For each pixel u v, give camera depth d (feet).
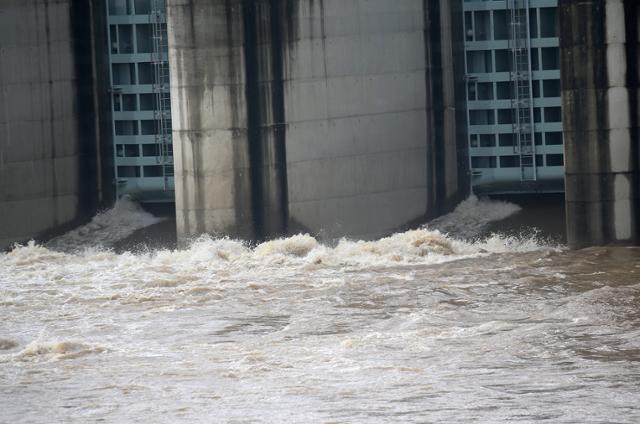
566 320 258.78
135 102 465.88
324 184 410.93
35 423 187.32
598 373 209.05
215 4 398.01
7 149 436.76
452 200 436.35
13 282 345.72
